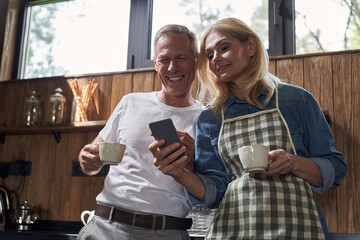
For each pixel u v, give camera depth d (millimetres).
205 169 1417
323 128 1296
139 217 1480
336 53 2232
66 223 2570
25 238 2193
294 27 2498
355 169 2084
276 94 1343
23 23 3098
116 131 1728
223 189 1351
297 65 2289
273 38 2480
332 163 1268
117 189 1560
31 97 2756
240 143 1327
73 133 2686
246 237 1193
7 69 3000
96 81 2689
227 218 1256
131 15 2840
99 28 2932
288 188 1218
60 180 2646
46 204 2641
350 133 2127
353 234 2027
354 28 2406
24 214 2520
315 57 2266
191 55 1638
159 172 1544
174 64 1594
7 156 2799
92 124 2449
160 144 1244
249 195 1232
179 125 1615
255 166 1160
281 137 1281
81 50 2938
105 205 1571
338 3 2465
